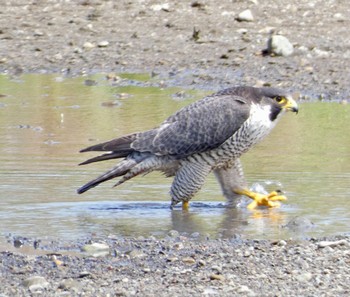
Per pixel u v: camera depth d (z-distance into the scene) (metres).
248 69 23.06
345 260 10.69
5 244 11.54
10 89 22.02
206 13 28.08
